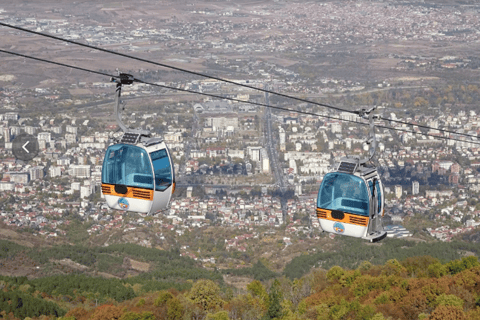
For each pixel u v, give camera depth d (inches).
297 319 2576.3
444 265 3314.5
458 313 2281.0
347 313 2549.2
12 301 3329.2
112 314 2893.7
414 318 2491.4
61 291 3695.9
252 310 2755.9
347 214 1408.7
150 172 1354.6
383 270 3336.6
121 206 1385.3
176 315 2763.3
